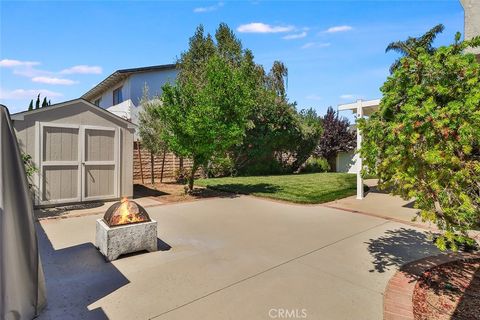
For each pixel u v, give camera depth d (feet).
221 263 15.15
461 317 10.57
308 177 56.59
